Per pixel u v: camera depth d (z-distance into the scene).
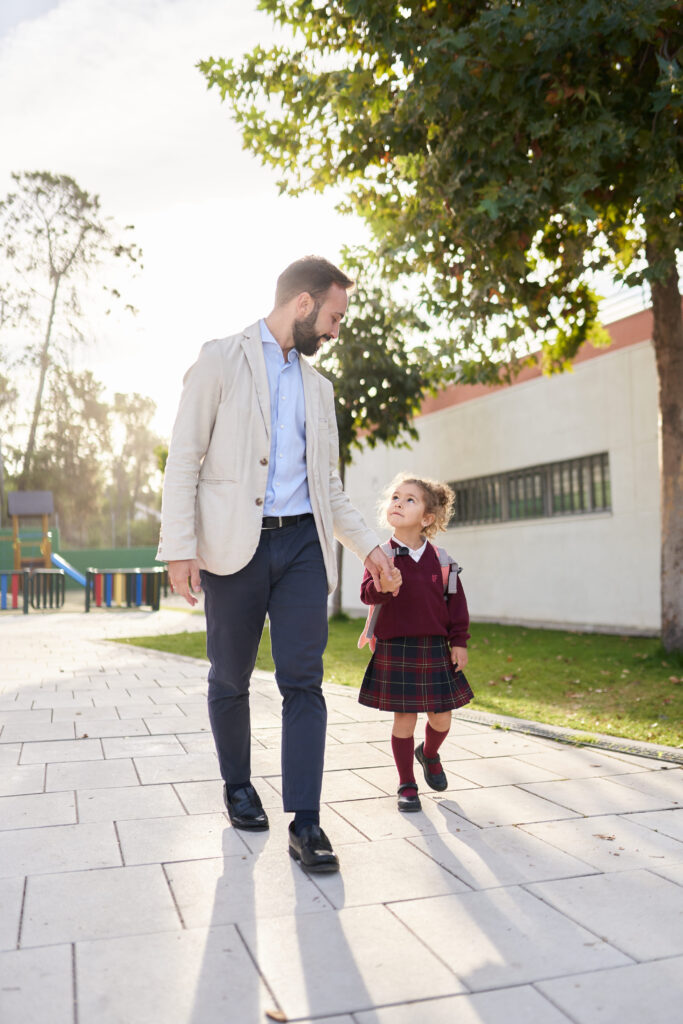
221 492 2.96
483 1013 1.87
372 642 3.52
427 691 3.36
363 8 6.45
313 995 1.94
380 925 2.31
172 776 3.88
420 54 6.23
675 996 1.94
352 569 18.30
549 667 8.49
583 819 3.26
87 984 1.98
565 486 12.80
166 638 11.94
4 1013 1.85
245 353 3.02
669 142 6.30
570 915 2.38
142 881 2.62
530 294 8.11
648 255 7.75
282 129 8.15
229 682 3.12
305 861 2.69
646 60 6.72
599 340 10.50
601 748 4.48
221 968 2.06
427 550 3.55
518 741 4.68
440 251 7.60
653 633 10.99
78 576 30.00
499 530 14.03
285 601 3.02
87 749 4.43
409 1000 1.92
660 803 3.47
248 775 3.25
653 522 10.99
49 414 47.78
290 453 3.06
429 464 15.91
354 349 13.88
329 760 4.21
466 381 9.71
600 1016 1.85
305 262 3.04
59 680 7.21
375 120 7.22
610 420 11.69
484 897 2.50
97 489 55.19
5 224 38.81
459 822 3.22
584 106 6.53
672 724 5.42
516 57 6.03
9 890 2.55
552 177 6.74
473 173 6.78
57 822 3.21
